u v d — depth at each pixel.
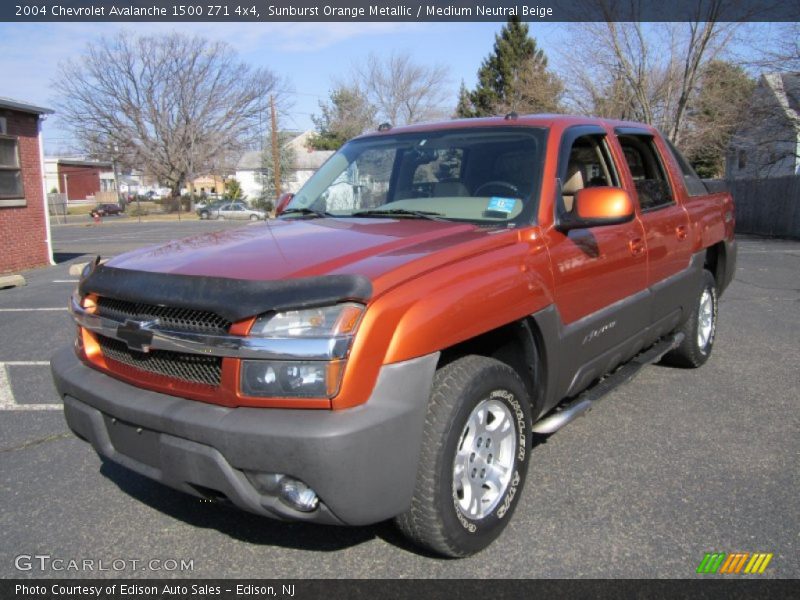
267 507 2.50
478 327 2.79
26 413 4.83
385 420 2.44
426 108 63.19
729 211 5.95
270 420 2.42
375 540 3.10
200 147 66.81
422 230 3.25
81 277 3.16
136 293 2.73
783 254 15.23
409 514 2.69
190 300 2.56
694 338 5.35
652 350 4.84
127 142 65.38
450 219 3.53
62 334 7.47
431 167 3.93
